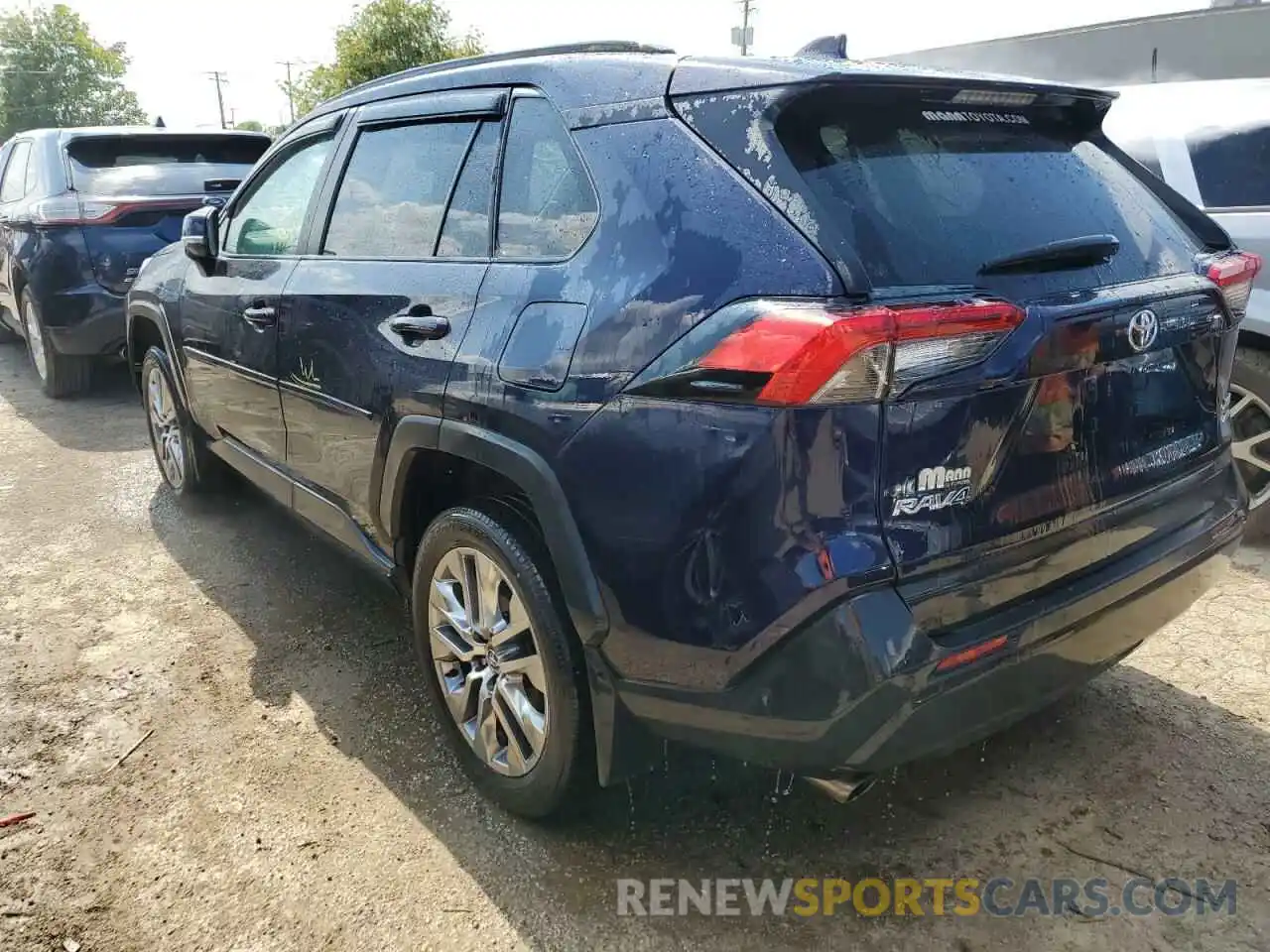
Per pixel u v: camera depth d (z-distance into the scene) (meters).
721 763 2.69
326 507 3.26
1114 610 2.19
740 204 1.93
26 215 6.59
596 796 2.47
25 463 5.55
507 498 2.45
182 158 7.19
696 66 2.13
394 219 2.91
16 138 7.79
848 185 1.95
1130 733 2.87
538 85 2.49
